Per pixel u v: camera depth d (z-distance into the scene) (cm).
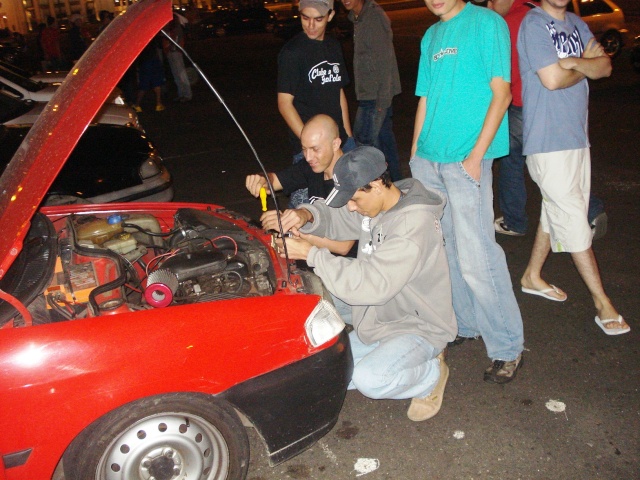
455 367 362
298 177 367
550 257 491
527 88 355
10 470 218
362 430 314
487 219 324
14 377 210
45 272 252
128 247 307
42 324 233
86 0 4522
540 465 286
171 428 237
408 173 714
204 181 731
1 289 237
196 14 2741
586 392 334
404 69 1405
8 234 225
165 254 312
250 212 627
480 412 323
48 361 213
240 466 255
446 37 319
